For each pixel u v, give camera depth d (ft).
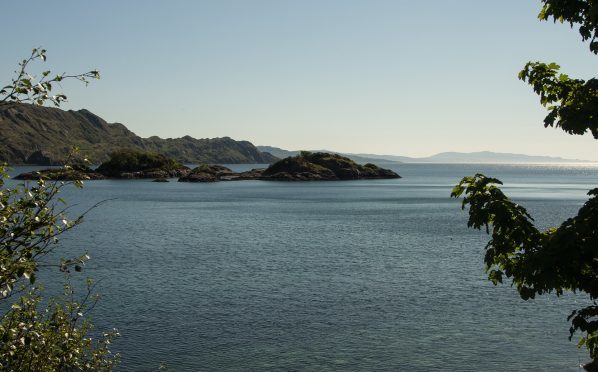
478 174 32.14
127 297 119.96
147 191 588.50
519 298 119.85
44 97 28.58
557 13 29.81
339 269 155.33
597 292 27.04
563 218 309.63
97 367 48.08
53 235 30.37
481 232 245.04
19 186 29.71
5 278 28.37
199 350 86.74
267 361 82.58
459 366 81.05
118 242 215.31
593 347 31.68
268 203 433.07
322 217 320.50
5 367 34.01
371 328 98.84
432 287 131.44
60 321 40.04
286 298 120.37
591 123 28.02
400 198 489.26
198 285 133.08
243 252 188.65
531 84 33.99
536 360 83.41
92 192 569.64
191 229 261.65
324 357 84.38
